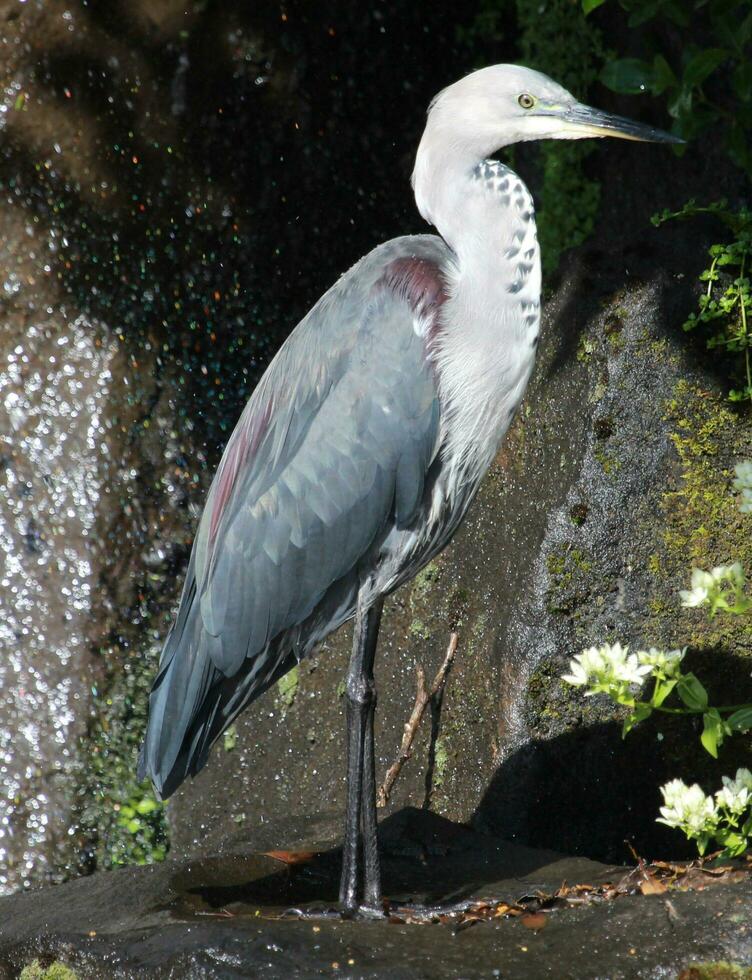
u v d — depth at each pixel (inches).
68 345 507.5
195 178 513.0
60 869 492.4
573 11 459.5
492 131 343.0
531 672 398.0
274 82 510.3
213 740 347.9
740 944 249.4
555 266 449.7
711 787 396.8
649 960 249.6
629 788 398.0
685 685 301.9
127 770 504.4
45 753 496.7
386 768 466.6
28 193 505.4
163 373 513.7
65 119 504.1
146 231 511.2
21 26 494.3
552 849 395.5
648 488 400.5
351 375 326.0
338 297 333.4
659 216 410.9
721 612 398.3
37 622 501.4
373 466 326.3
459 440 337.1
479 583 440.1
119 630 505.4
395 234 522.9
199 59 505.0
